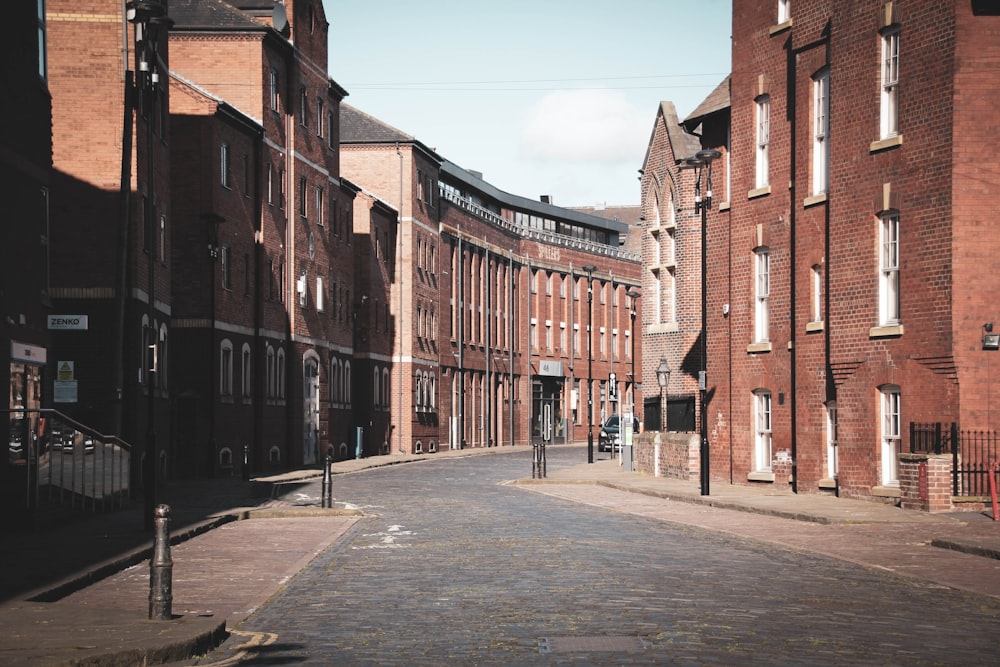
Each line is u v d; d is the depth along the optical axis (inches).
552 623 479.8
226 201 1823.3
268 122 2017.7
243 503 1154.0
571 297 3789.4
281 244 2085.4
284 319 2098.9
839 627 467.5
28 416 846.5
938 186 1008.2
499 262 3430.1
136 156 1370.6
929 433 1015.0
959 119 992.2
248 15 1994.3
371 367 2630.4
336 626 483.2
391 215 2783.0
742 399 1348.4
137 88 1246.3
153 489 856.9
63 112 1347.2
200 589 597.9
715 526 924.0
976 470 983.0
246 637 460.8
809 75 1208.2
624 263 4126.5
